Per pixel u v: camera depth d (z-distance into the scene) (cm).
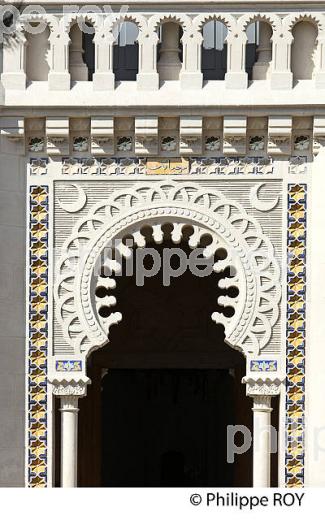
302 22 2283
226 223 2281
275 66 2266
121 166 2292
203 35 2338
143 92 2266
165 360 2778
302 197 2280
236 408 2780
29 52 2297
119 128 2284
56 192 2292
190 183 2288
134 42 2348
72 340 2280
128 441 3606
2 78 2275
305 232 2278
